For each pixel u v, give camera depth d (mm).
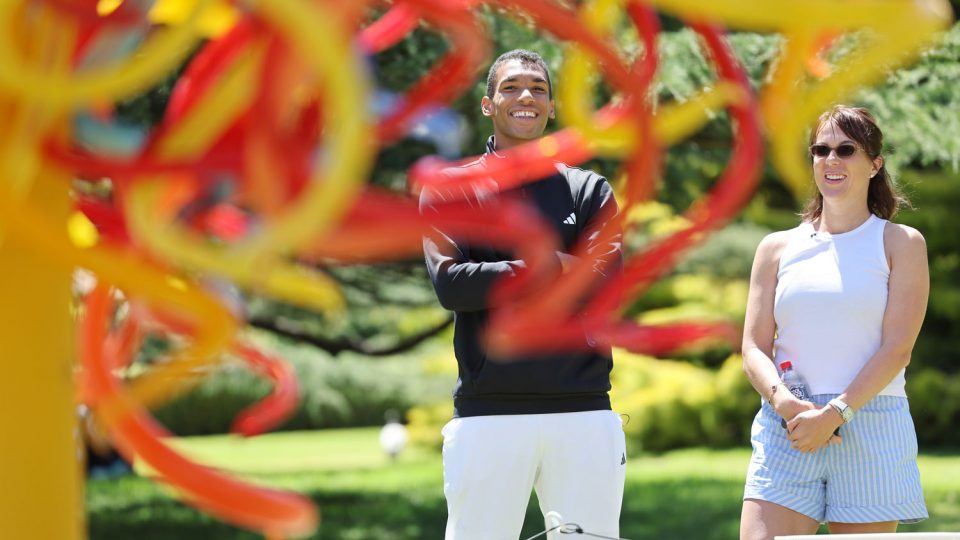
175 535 33438
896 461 10703
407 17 2357
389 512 35906
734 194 2279
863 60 2107
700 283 50000
